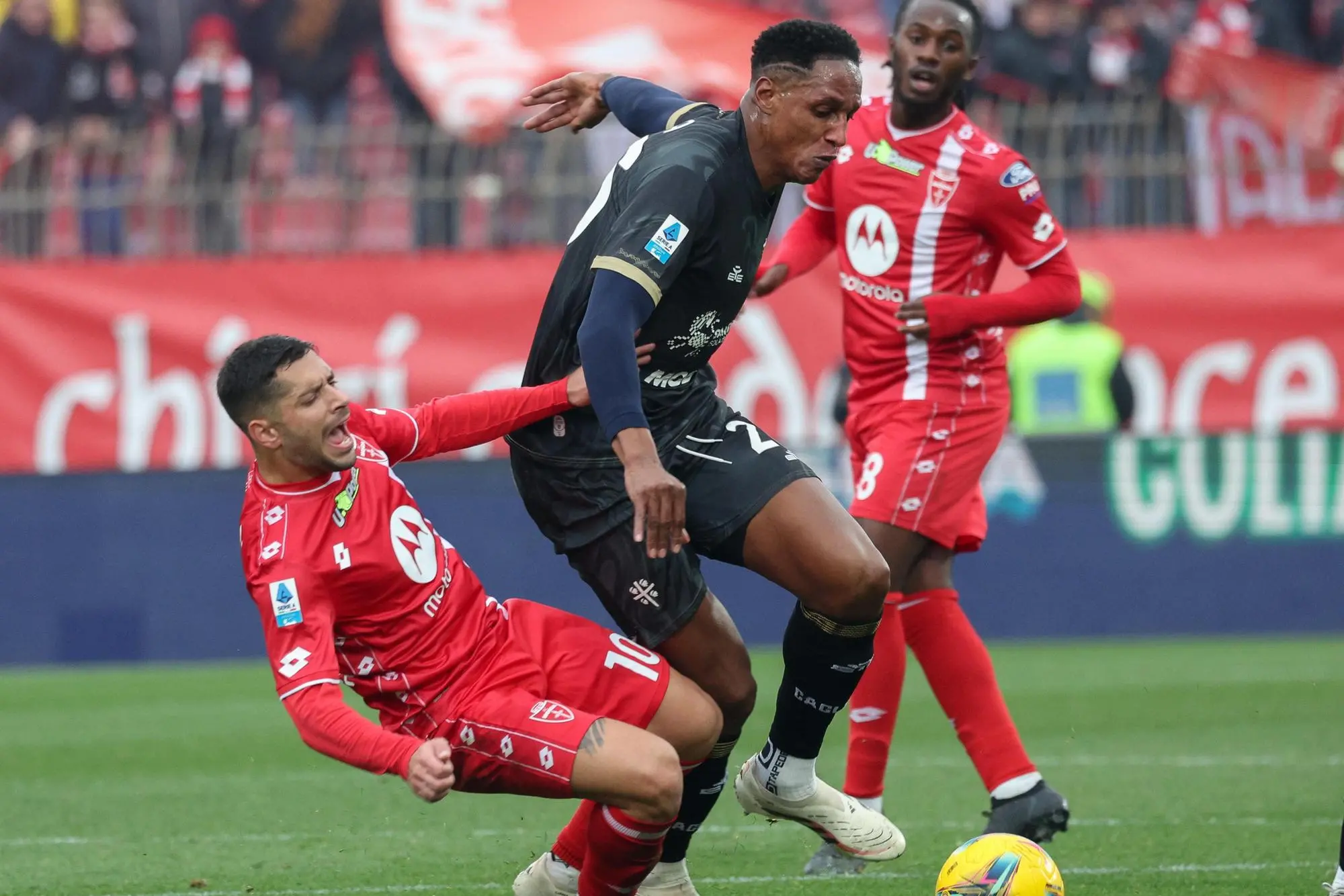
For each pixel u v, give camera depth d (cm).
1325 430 4012
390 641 1385
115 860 1889
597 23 4412
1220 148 4316
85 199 4200
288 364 1347
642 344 1483
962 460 1898
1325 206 4050
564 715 1363
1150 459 4100
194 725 3175
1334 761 2497
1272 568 4106
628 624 1546
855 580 1453
